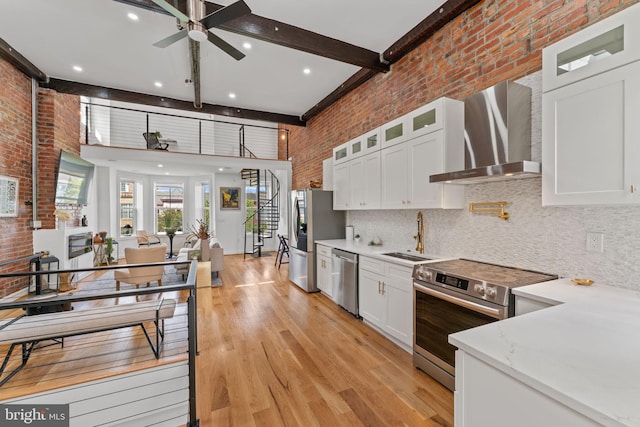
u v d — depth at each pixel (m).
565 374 0.82
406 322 2.60
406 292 2.59
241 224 8.86
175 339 2.86
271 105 5.49
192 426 1.75
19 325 1.96
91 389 1.89
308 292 4.52
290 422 1.79
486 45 2.46
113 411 1.93
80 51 3.57
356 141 3.84
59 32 3.18
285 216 8.43
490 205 2.42
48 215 4.43
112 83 4.47
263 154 9.30
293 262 5.11
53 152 4.47
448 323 2.06
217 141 8.83
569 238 1.92
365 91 4.14
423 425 1.75
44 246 4.34
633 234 1.64
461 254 2.69
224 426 1.76
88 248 5.51
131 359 2.42
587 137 1.52
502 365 0.90
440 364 2.12
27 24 3.04
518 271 2.12
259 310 3.74
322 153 5.53
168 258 7.28
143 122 8.06
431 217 3.02
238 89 4.70
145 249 4.41
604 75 1.45
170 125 8.38
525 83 2.17
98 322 2.07
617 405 0.69
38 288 3.11
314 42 3.18
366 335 2.99
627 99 1.37
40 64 3.92
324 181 4.99
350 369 2.36
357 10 2.85
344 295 3.64
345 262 3.60
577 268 1.88
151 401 2.02
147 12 2.86
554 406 0.79
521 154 2.06
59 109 4.64
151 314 2.22
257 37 2.96
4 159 3.68
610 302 1.44
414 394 2.04
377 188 3.36
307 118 6.03
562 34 1.96
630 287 1.65
